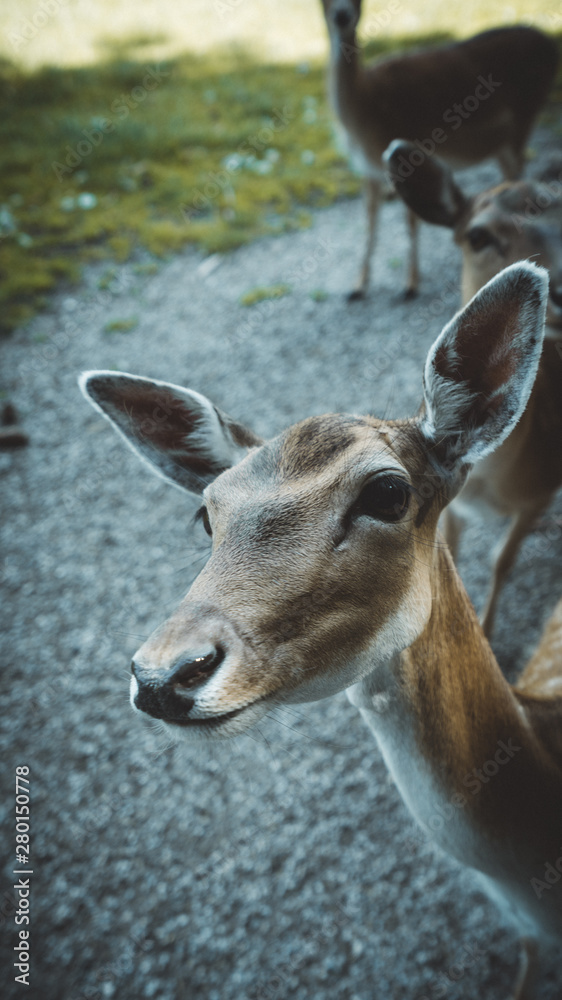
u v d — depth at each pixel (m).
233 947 2.74
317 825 3.07
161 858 3.04
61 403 5.68
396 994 2.56
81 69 10.70
